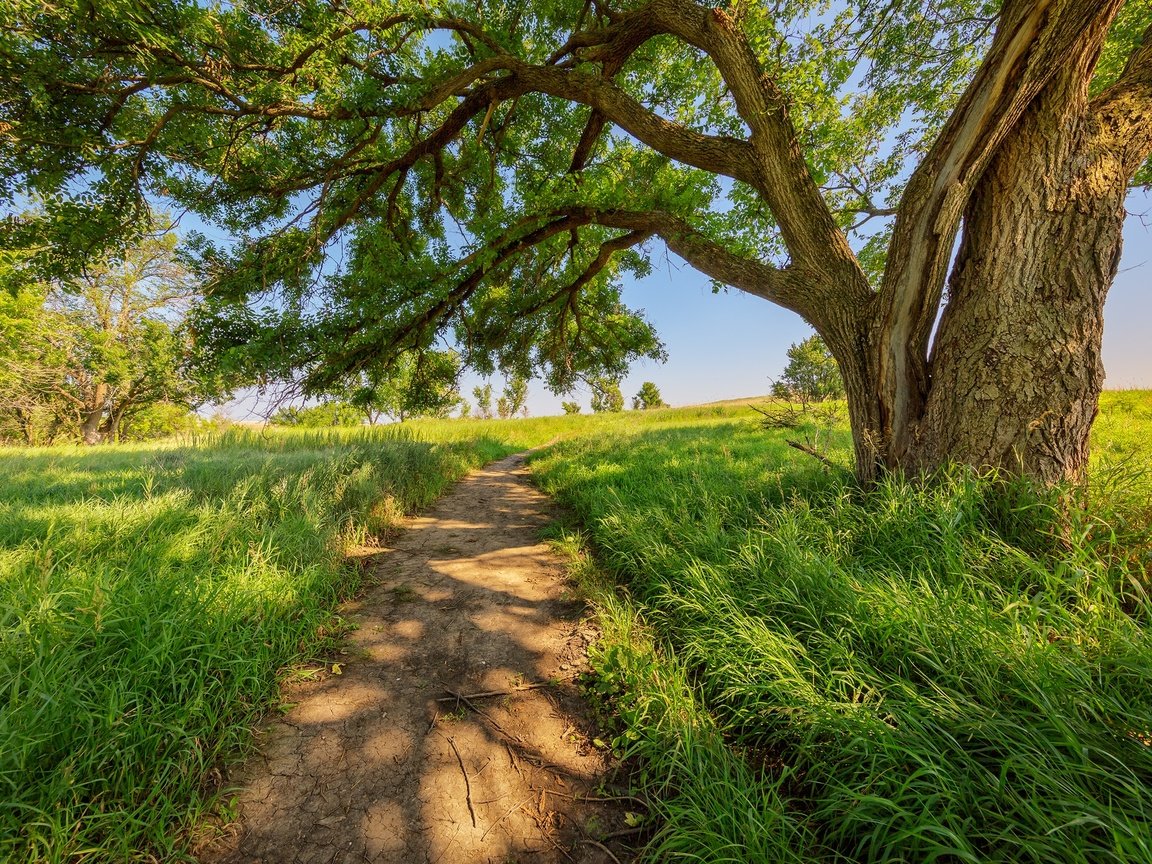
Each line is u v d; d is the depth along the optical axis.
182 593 2.27
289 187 5.05
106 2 3.00
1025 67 2.33
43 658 1.68
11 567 2.52
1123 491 2.41
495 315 8.06
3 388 17.39
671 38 5.46
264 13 3.98
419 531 5.22
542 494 7.56
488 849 1.42
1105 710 1.35
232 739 1.76
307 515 4.04
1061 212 2.51
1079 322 2.52
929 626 1.77
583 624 2.91
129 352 18.98
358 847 1.40
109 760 1.48
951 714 1.44
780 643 1.93
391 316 5.25
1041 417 2.55
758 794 1.48
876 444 3.32
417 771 1.72
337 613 3.03
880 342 3.21
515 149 6.66
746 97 3.50
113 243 4.69
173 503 3.90
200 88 3.86
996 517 2.53
